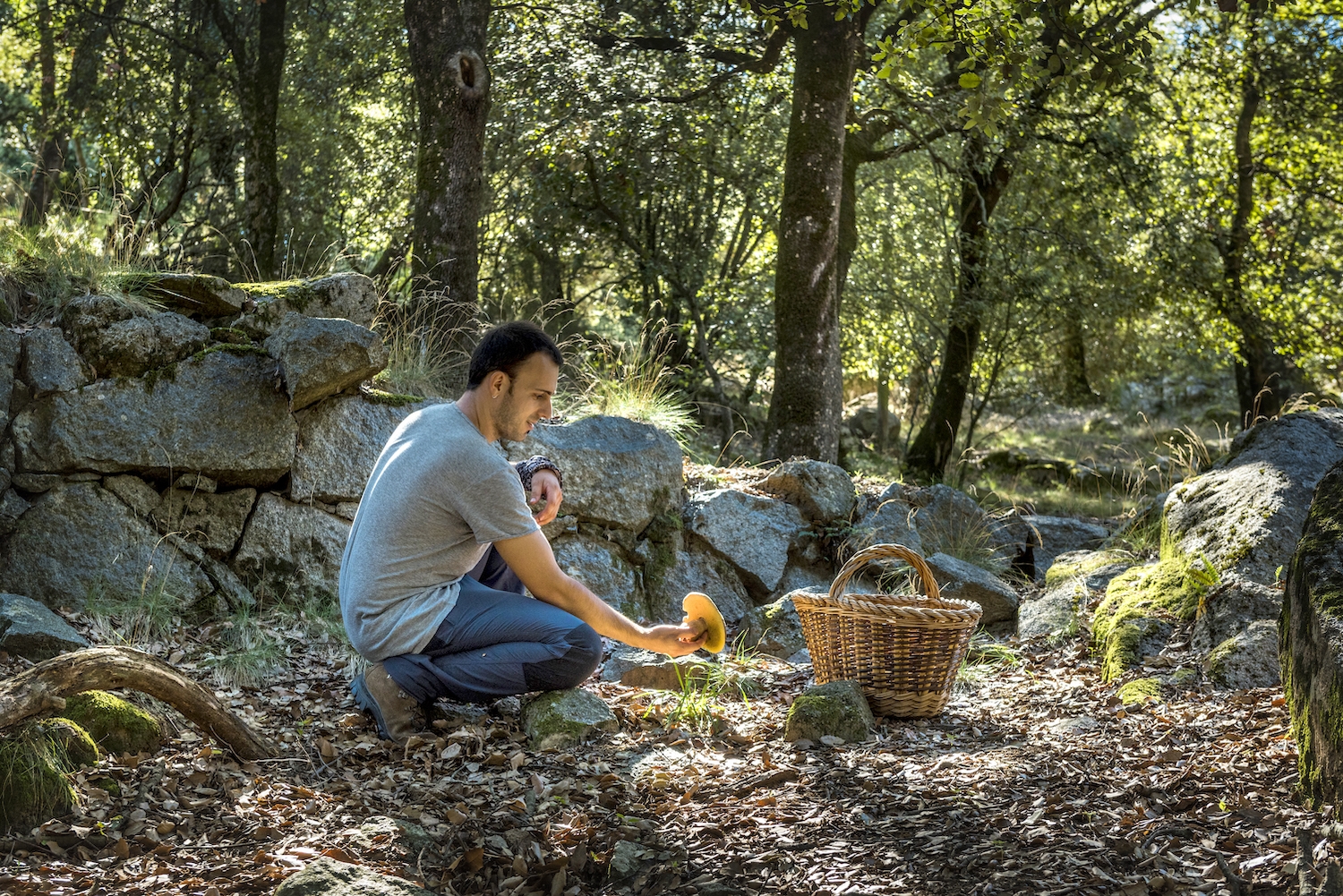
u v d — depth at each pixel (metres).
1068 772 2.99
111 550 4.54
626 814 2.81
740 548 6.00
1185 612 4.51
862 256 15.05
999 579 6.05
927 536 6.43
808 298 8.59
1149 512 6.22
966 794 2.86
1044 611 5.29
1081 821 2.62
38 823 2.65
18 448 4.48
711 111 11.88
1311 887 2.14
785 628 5.34
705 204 14.45
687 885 2.41
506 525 3.36
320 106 14.09
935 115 11.41
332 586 4.97
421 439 3.40
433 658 3.44
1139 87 12.36
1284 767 2.79
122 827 2.65
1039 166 13.36
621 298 16.11
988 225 13.45
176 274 5.02
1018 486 14.32
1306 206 15.35
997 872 2.38
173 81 13.96
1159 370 20.64
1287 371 15.71
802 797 2.91
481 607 3.44
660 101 11.36
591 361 7.79
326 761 3.19
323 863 2.38
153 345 4.77
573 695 3.52
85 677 2.85
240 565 4.80
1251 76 13.57
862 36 9.14
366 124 14.75
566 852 2.58
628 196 12.93
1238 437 5.59
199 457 4.73
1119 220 13.59
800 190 8.59
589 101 11.18
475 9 7.84
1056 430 21.05
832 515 6.29
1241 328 14.73
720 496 6.09
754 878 2.44
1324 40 13.32
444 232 7.71
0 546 4.41
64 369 4.60
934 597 3.98
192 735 3.23
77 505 4.54
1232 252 14.79
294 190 14.98
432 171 7.74
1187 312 14.48
